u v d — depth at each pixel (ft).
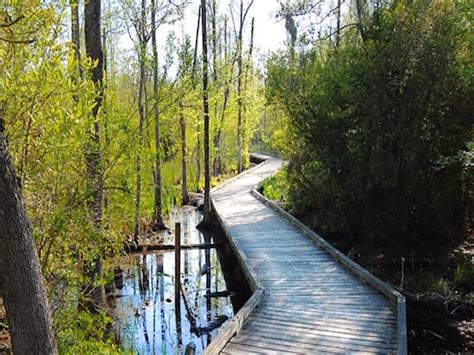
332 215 32.71
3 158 7.38
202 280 30.27
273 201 46.88
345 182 30.55
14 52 11.19
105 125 16.10
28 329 7.67
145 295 27.27
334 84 29.25
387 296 18.89
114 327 20.65
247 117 78.64
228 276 30.37
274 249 27.94
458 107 26.30
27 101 11.44
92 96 13.43
